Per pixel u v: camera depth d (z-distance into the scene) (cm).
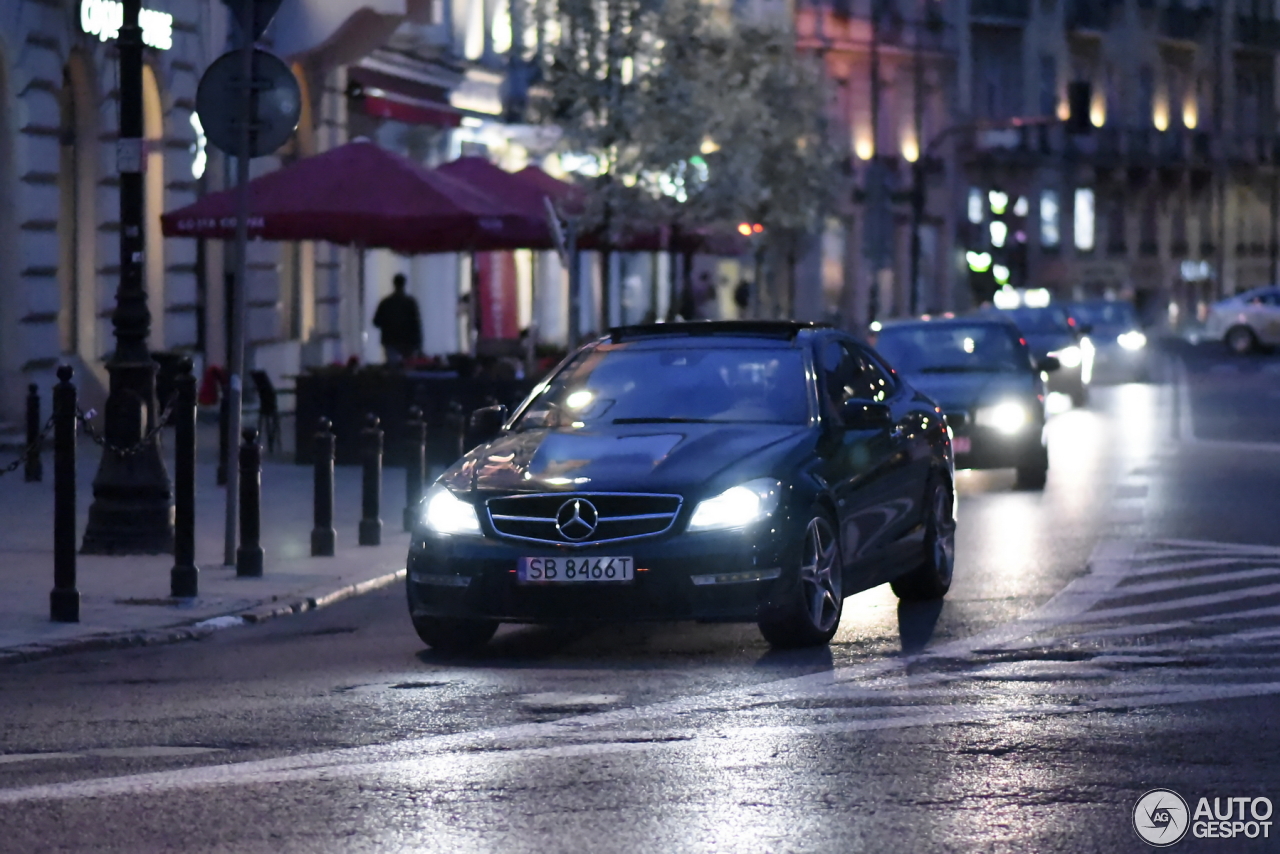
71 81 6756
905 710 2192
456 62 10750
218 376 6950
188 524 3222
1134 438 7250
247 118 3534
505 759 1955
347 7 7938
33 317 6316
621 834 1650
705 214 8362
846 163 17562
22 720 2212
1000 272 16888
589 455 2695
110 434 3812
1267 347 16562
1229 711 2159
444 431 6047
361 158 6053
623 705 2256
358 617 3145
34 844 1639
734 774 1872
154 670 2602
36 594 3262
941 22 18900
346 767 1923
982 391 5284
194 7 7475
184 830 1681
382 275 9944
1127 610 3033
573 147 8344
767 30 11356
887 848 1595
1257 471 5753
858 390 3064
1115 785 1809
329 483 3847
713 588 2570
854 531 2841
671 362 2967
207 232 5897
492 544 2617
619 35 8425
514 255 11500
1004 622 2920
